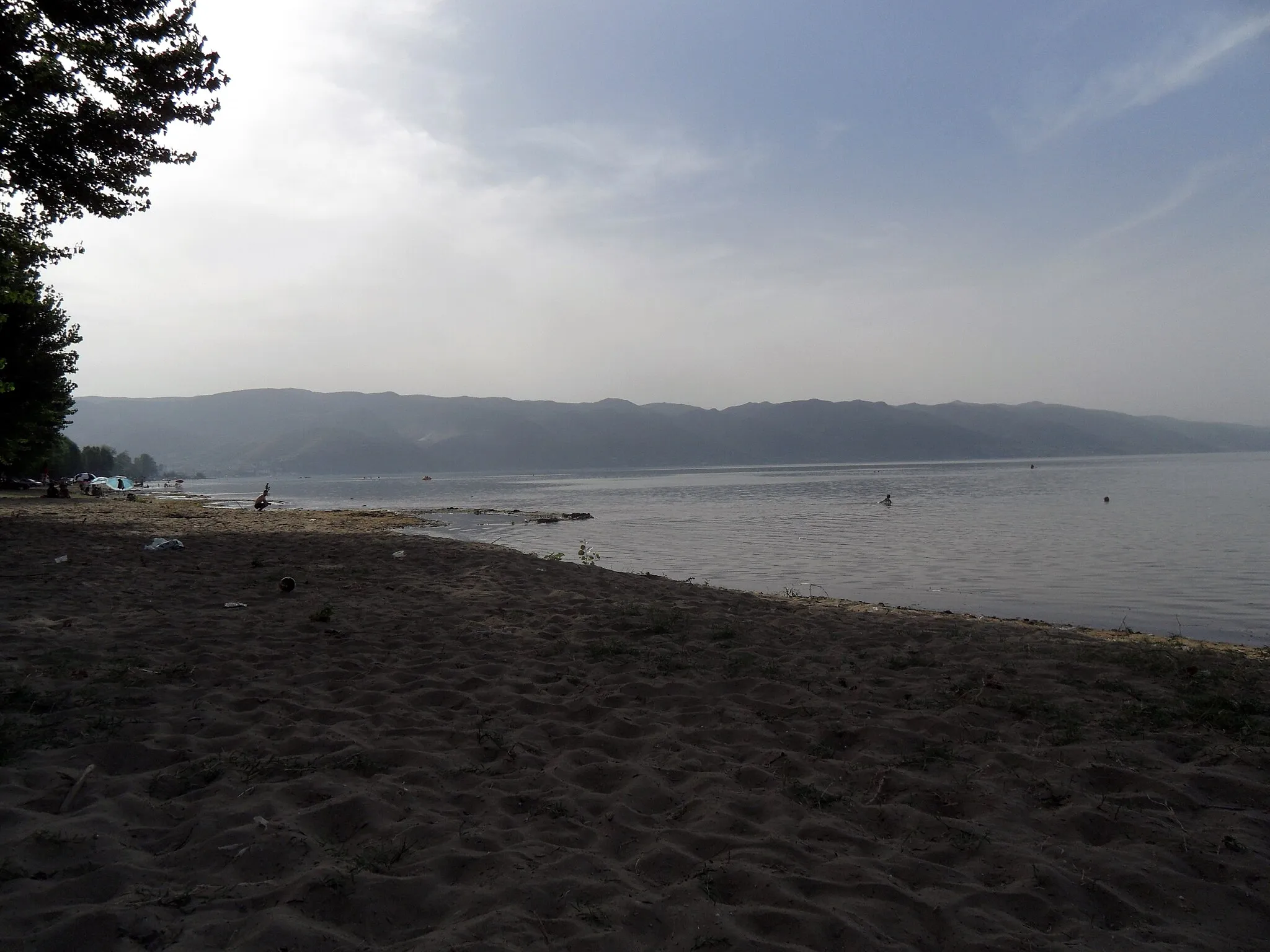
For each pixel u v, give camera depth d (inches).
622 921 120.0
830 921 120.5
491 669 278.4
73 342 1189.1
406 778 176.2
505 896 125.4
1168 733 213.3
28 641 277.7
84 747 180.7
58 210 533.3
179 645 291.9
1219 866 142.6
